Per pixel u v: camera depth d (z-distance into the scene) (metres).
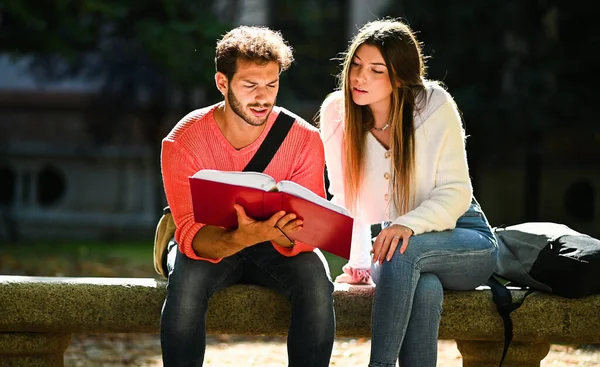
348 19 25.08
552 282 5.87
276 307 5.79
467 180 5.80
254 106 5.35
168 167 5.49
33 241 22.77
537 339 5.93
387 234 5.55
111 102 24.03
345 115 5.96
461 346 6.23
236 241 5.21
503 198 24.22
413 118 5.84
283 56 5.42
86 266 15.37
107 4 18.20
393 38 5.74
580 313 5.86
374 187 6.02
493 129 20.27
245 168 5.56
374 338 5.42
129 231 25.39
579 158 23.73
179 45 18.78
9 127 27.47
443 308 5.84
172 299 5.35
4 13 17.23
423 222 5.61
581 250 5.84
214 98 22.33
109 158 25.91
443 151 5.82
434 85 5.96
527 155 22.14
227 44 5.36
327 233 5.19
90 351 8.84
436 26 20.47
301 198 5.02
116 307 5.83
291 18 24.52
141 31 18.78
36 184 26.09
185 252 5.43
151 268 15.18
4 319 5.80
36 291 5.80
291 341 5.44
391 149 5.85
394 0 20.86
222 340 9.50
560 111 20.28
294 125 5.62
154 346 9.21
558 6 20.55
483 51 20.03
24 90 27.31
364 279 6.26
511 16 20.25
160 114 24.47
